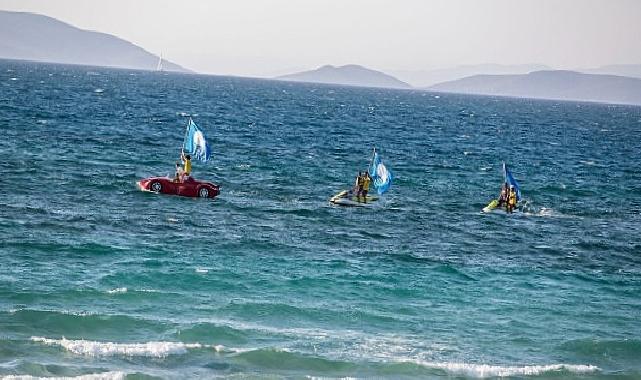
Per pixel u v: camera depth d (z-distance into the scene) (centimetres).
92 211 7256
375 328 4697
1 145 10875
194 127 8356
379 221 7869
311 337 4472
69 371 3809
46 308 4584
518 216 8762
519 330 4847
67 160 10112
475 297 5466
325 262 6103
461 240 7319
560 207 9712
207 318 4634
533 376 4134
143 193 8244
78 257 5712
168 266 5647
